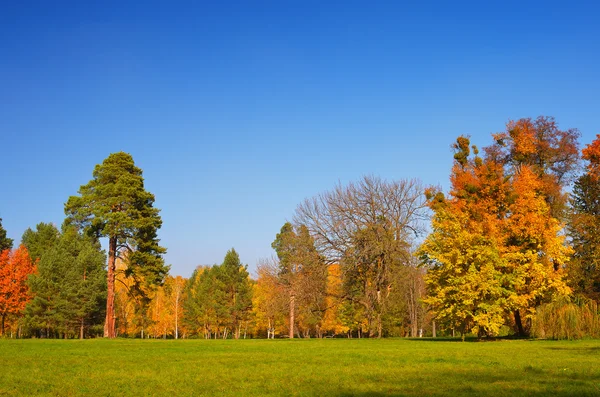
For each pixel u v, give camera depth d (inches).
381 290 1775.3
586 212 1909.4
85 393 514.3
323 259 1750.7
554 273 1421.0
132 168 1989.4
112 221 1831.9
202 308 3280.0
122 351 1095.6
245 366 758.5
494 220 1510.8
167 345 1357.0
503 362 751.7
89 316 2481.5
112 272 1892.2
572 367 663.8
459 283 1323.8
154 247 1942.7
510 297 1323.8
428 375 622.5
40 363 811.4
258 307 3043.8
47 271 2308.1
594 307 1309.1
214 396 489.1
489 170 1642.5
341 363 792.3
